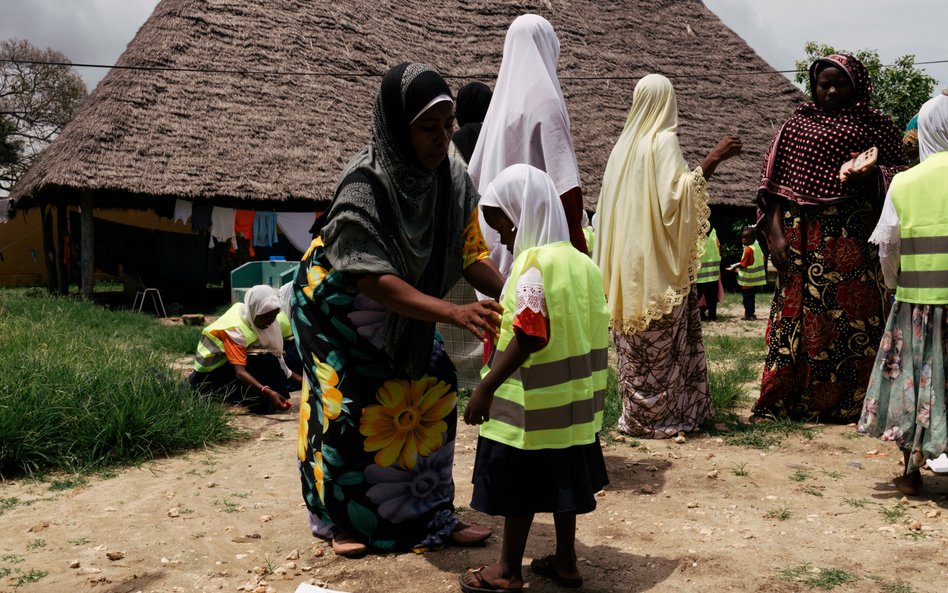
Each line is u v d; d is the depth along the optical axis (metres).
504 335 3.19
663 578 3.38
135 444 5.34
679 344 5.70
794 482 4.70
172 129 16.23
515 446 3.15
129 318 13.62
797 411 6.14
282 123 17.38
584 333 3.24
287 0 19.80
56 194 18.11
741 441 5.61
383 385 3.65
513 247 3.41
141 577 3.46
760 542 3.75
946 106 4.41
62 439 5.25
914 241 4.30
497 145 4.95
